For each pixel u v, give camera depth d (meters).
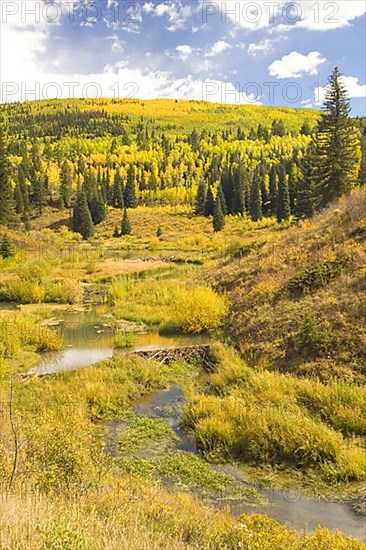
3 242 45.28
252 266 28.89
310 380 15.45
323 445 11.24
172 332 24.67
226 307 24.83
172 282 35.75
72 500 6.69
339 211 29.09
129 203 122.75
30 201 112.56
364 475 10.43
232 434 12.28
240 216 98.31
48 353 21.16
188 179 149.12
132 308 29.58
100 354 20.94
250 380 15.62
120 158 179.38
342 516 9.24
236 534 7.03
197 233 87.44
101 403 14.73
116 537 4.98
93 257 57.19
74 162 172.50
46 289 33.94
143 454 11.95
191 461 11.52
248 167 145.88
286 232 34.75
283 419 12.29
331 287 21.12
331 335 17.38
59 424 9.02
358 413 12.63
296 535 8.05
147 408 15.08
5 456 7.73
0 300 33.34
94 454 9.13
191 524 7.14
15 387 15.23
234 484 10.52
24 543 4.22
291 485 10.43
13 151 173.25
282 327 19.77
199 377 18.09
